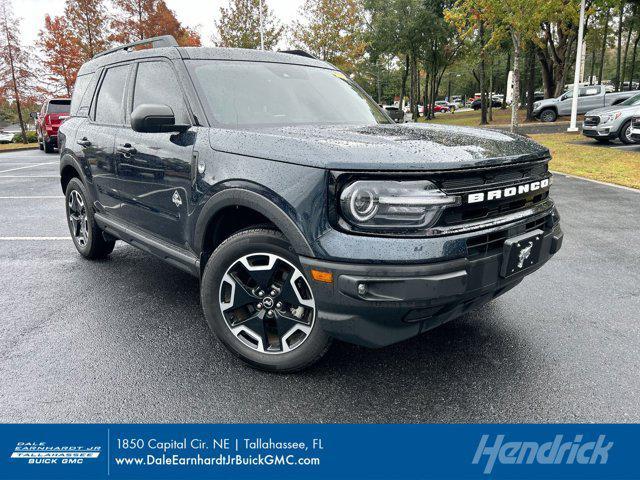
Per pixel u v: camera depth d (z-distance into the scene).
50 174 11.73
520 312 3.43
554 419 2.26
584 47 35.41
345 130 2.75
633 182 8.61
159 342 3.02
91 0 25.14
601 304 3.54
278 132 2.60
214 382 2.57
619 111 13.60
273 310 2.55
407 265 2.07
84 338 3.07
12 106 29.20
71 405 2.38
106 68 4.15
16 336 3.10
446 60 37.59
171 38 3.41
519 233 2.45
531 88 27.70
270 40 23.64
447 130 2.87
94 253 4.58
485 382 2.55
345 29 24.56
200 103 2.95
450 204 2.13
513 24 15.92
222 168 2.58
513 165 2.38
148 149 3.19
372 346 2.23
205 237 2.80
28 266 4.53
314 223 2.18
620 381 2.54
